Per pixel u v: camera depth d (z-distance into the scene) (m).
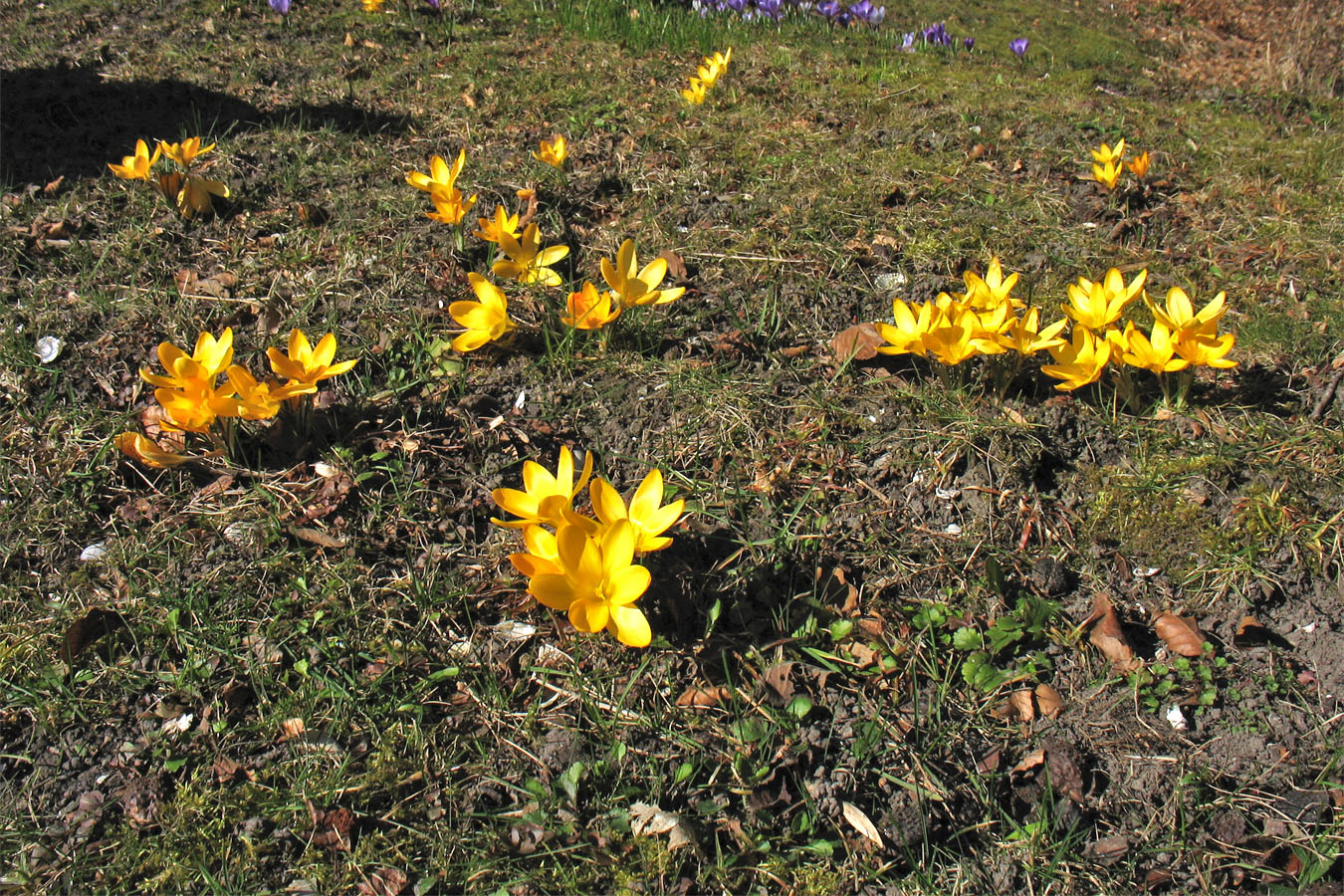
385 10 6.14
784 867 1.90
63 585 2.42
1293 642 2.30
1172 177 4.45
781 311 3.37
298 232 3.71
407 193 3.99
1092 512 2.62
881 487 2.70
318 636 2.31
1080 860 1.92
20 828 1.96
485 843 1.94
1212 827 1.96
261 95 4.91
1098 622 2.33
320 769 2.06
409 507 2.61
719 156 4.39
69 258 3.54
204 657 2.26
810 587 2.43
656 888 1.87
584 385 3.02
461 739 2.13
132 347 3.13
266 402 2.56
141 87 4.89
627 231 3.84
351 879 1.88
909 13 7.97
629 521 2.13
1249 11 10.30
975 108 5.09
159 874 1.89
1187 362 2.74
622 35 6.07
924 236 3.80
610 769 2.06
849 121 4.92
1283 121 5.95
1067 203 4.13
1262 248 3.87
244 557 2.48
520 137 4.54
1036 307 3.40
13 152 4.23
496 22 6.20
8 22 5.84
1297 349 3.21
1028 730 2.14
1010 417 2.83
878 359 3.13
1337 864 1.88
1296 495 2.60
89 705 2.17
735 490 2.67
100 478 2.68
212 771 2.06
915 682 2.13
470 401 2.94
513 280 3.46
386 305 3.34
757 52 6.05
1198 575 2.45
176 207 3.79
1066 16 8.70
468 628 2.35
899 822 1.95
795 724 2.14
